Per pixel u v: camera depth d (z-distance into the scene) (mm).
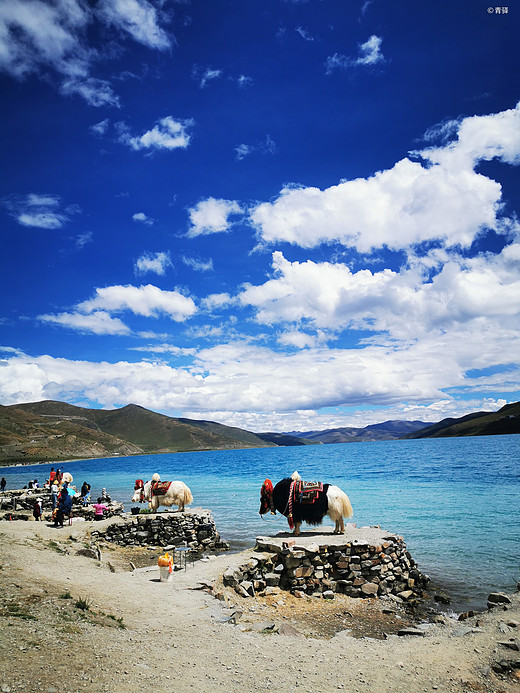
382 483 49250
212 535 21953
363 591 13625
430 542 20297
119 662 6484
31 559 13586
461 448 143250
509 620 9453
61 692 5316
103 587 11359
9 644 6402
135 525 21906
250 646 7859
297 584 13602
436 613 12203
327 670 6977
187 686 6043
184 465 128125
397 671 7027
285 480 16609
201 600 10547
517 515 26734
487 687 6676
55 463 183000
